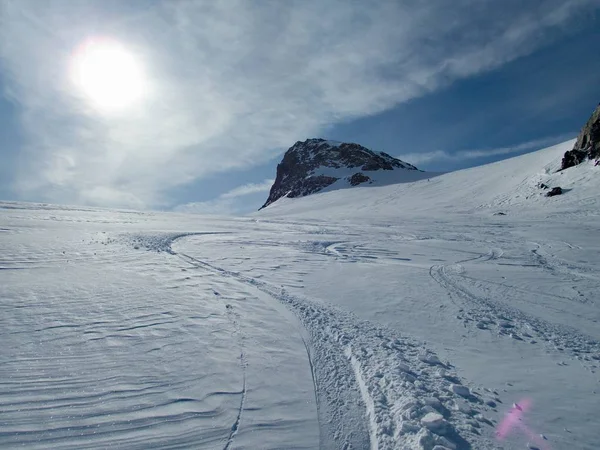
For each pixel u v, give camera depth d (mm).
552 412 3824
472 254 14320
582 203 31438
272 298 7480
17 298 6422
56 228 16359
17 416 3383
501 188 45781
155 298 6996
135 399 3787
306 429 3520
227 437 3342
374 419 3645
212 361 4680
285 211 71188
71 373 4176
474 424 3578
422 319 6637
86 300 6613
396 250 15125
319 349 5223
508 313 7133
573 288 9062
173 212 35312
